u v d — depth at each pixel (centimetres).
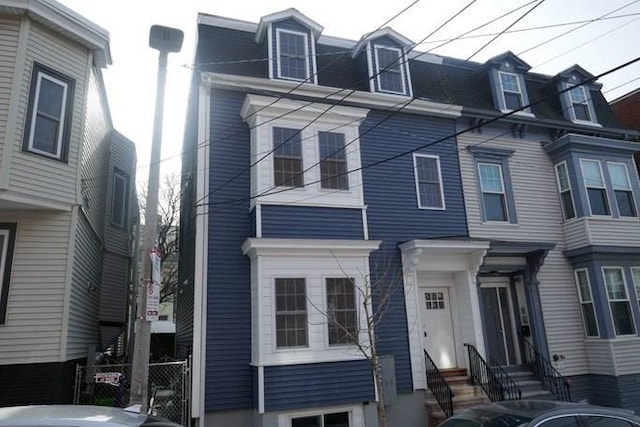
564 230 1409
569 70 1577
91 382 904
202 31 1207
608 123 1603
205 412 914
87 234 1077
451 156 1332
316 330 977
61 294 865
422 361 1104
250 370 965
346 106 1145
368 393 982
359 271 1048
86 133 1015
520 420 483
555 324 1305
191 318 1103
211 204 1042
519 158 1429
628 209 1445
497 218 1348
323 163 1109
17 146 841
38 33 910
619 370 1241
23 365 807
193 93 1284
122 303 1548
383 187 1216
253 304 985
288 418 918
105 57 1041
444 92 1412
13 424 304
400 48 1352
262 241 975
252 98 1070
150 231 641
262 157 1057
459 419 546
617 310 1315
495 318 1315
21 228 869
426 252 1166
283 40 1219
